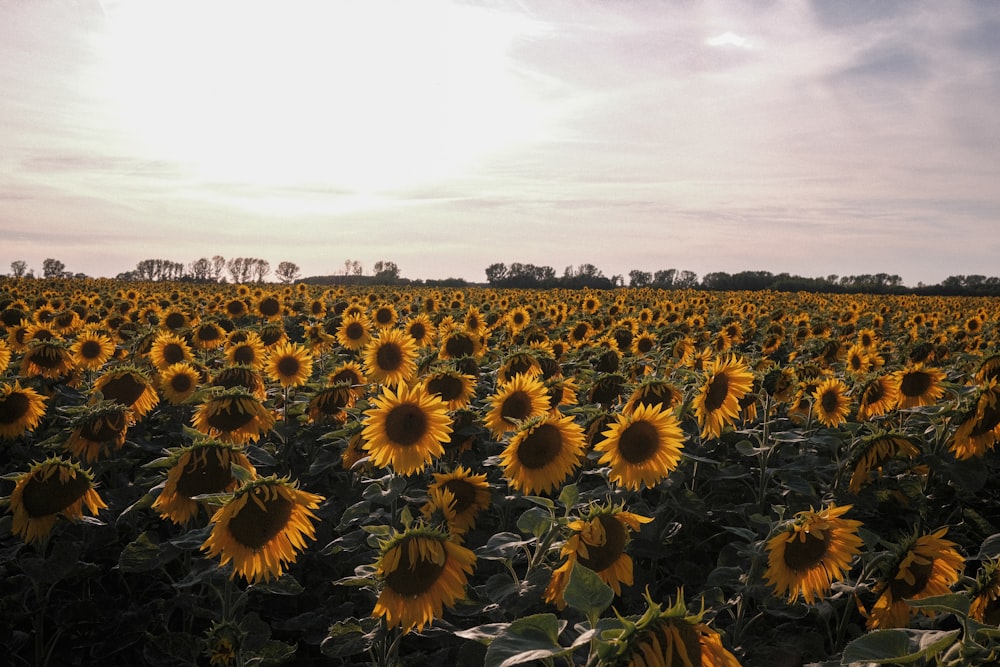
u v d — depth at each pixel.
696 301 40.12
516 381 7.09
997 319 30.77
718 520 6.97
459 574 4.02
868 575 4.36
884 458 6.28
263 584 5.01
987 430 6.57
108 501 6.69
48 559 5.42
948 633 2.68
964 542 6.73
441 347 12.91
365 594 6.34
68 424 8.65
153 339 13.48
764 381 8.81
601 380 8.62
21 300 25.08
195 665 4.91
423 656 5.12
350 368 10.18
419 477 7.33
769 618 5.66
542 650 2.42
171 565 7.01
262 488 4.16
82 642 5.87
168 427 9.16
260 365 12.45
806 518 3.95
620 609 5.84
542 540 4.61
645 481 5.75
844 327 24.38
